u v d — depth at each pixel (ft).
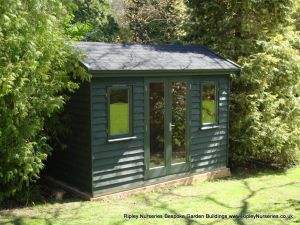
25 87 21.08
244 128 33.55
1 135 20.93
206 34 37.99
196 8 38.32
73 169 25.71
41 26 21.07
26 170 21.68
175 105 27.96
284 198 25.59
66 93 25.31
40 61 21.61
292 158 35.42
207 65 29.19
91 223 20.45
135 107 25.68
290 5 35.45
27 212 22.08
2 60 20.27
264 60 32.89
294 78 34.76
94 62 23.84
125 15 61.00
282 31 36.45
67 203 23.79
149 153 26.71
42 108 22.50
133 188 26.02
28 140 22.45
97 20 62.90
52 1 21.26
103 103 24.16
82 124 24.43
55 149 27.27
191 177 29.17
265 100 33.09
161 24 56.90
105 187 24.67
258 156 34.17
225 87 31.24
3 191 22.86
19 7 20.10
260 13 36.04
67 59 23.36
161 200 24.84
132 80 25.38
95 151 23.99
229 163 35.12
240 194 26.50
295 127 35.32
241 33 36.24
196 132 29.45
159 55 28.86
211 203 24.34
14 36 19.86
